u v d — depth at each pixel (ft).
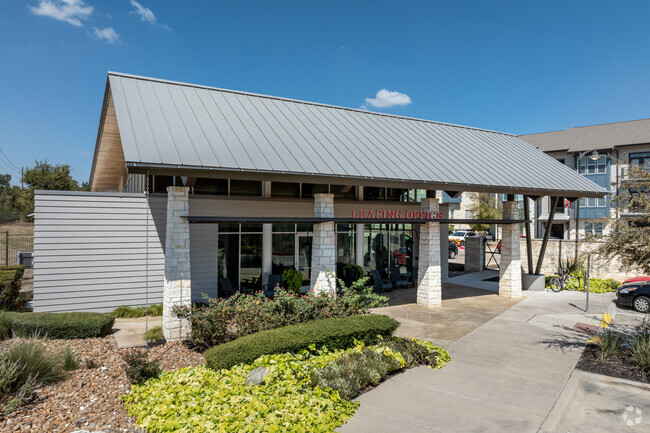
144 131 32.96
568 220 108.88
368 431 18.43
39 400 20.06
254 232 50.72
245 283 50.39
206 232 46.65
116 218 42.11
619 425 20.36
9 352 22.08
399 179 39.75
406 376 25.54
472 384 24.35
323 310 32.30
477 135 65.00
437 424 19.26
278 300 31.53
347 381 22.40
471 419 19.83
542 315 44.06
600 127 114.32
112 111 44.24
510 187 47.03
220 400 19.76
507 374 26.13
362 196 58.44
